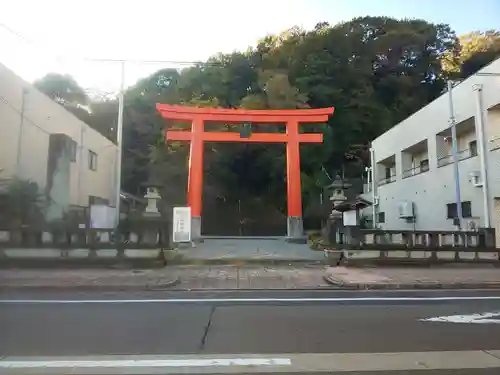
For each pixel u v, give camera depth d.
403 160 25.78
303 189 36.84
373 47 47.97
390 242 15.70
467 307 8.38
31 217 18.00
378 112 44.06
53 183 21.73
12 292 10.63
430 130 22.20
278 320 7.09
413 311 7.93
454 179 19.56
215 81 43.62
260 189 42.56
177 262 15.99
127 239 14.93
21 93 20.38
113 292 10.63
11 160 19.67
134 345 5.55
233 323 6.86
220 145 39.50
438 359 4.97
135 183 39.53
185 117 25.64
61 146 22.11
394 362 4.86
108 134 40.62
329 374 4.49
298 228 24.72
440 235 15.74
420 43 47.44
